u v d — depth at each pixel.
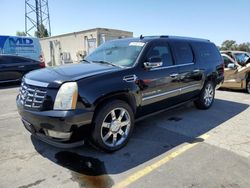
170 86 4.68
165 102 4.68
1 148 3.77
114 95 3.57
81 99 3.19
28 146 3.85
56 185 2.83
